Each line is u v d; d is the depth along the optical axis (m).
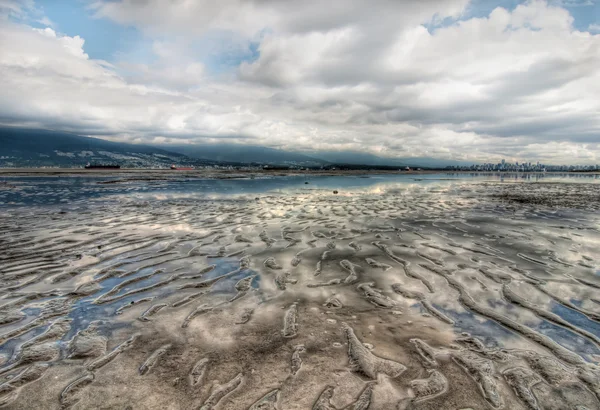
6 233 8.95
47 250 7.27
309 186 32.97
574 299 4.68
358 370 3.00
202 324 3.93
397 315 4.20
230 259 6.74
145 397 2.65
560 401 2.61
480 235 9.09
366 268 6.16
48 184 30.05
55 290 5.00
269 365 3.09
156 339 3.57
